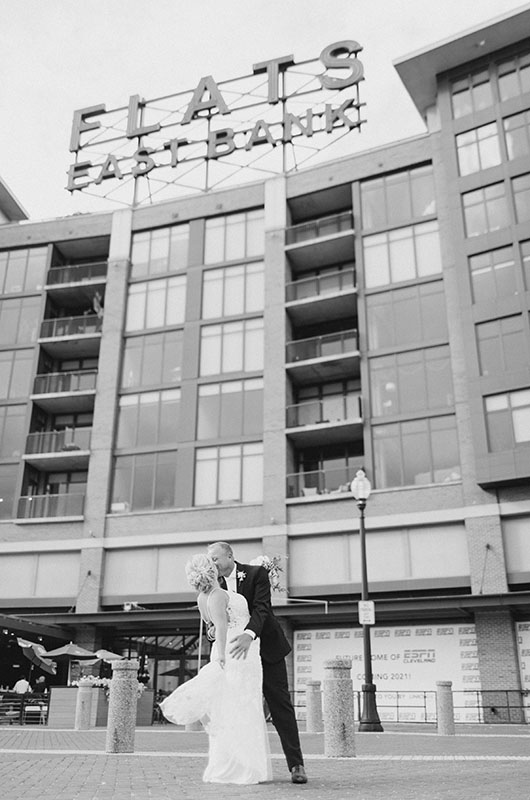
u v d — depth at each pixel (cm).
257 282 3700
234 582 607
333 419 3497
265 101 4022
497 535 2783
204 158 4059
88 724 1830
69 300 4100
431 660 2762
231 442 3400
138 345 3766
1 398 3806
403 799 518
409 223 3444
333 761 848
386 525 2989
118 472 3531
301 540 3139
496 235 3128
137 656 3262
